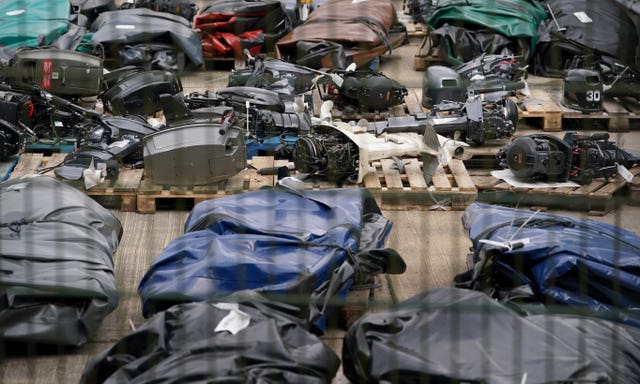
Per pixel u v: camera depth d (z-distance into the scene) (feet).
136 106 35.81
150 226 29.07
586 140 30.58
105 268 22.49
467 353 18.62
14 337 20.88
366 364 18.78
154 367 18.07
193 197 29.81
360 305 23.00
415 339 19.15
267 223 24.32
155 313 21.77
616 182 30.99
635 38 42.50
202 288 21.45
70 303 21.52
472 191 30.32
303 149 30.09
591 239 23.68
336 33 42.14
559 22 42.83
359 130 32.19
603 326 20.38
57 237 22.95
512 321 19.69
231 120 31.01
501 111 33.40
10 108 32.35
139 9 44.29
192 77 42.73
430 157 30.32
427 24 44.68
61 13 43.91
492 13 43.32
